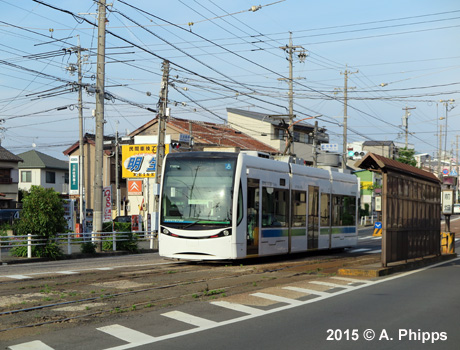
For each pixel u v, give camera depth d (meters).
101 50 22.56
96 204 23.58
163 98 27.36
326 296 11.16
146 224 34.03
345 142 43.97
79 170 34.31
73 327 7.96
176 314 8.97
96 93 22.95
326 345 7.14
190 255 16.31
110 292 11.24
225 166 16.55
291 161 20.34
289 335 7.64
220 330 7.87
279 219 18.56
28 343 6.96
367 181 67.50
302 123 59.03
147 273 14.84
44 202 20.81
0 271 15.97
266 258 20.17
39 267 17.34
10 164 46.81
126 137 47.69
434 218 21.36
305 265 18.08
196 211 16.44
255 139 56.22
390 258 16.14
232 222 16.09
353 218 24.81
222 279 13.75
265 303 10.16
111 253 23.83
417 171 18.88
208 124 54.78
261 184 17.53
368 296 11.28
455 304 10.46
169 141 38.31
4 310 9.22
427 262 19.44
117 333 7.58
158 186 26.11
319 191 21.62
